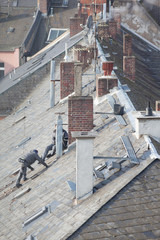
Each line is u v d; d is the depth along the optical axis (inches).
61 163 3725.4
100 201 2650.1
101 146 3442.4
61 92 5600.4
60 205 2979.8
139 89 5836.6
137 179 2716.5
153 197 2610.7
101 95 4522.6
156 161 2832.2
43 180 3599.9
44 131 5147.6
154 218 2504.9
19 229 3034.0
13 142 5516.7
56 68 7406.5
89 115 3973.9
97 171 2979.8
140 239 2401.6
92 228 2469.2
